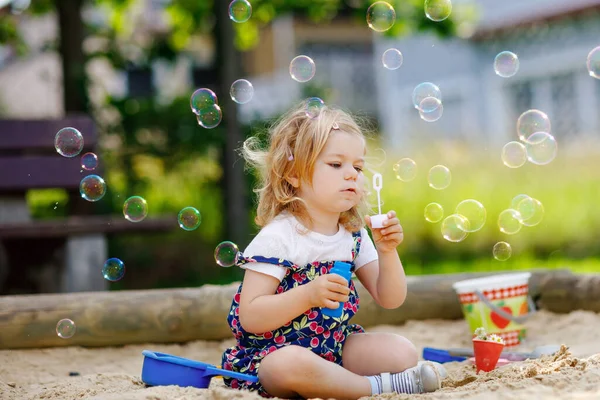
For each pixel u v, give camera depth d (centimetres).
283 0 822
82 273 517
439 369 253
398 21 809
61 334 302
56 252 561
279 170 246
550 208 789
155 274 783
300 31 1504
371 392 224
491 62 1184
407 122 1257
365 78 1538
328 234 245
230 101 706
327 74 1516
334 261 241
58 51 770
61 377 291
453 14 816
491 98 1186
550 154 337
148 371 243
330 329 237
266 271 233
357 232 256
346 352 243
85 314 328
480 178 834
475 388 221
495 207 797
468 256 799
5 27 856
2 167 521
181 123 756
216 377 263
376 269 257
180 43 852
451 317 381
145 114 754
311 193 241
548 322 369
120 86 1222
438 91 325
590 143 898
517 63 346
